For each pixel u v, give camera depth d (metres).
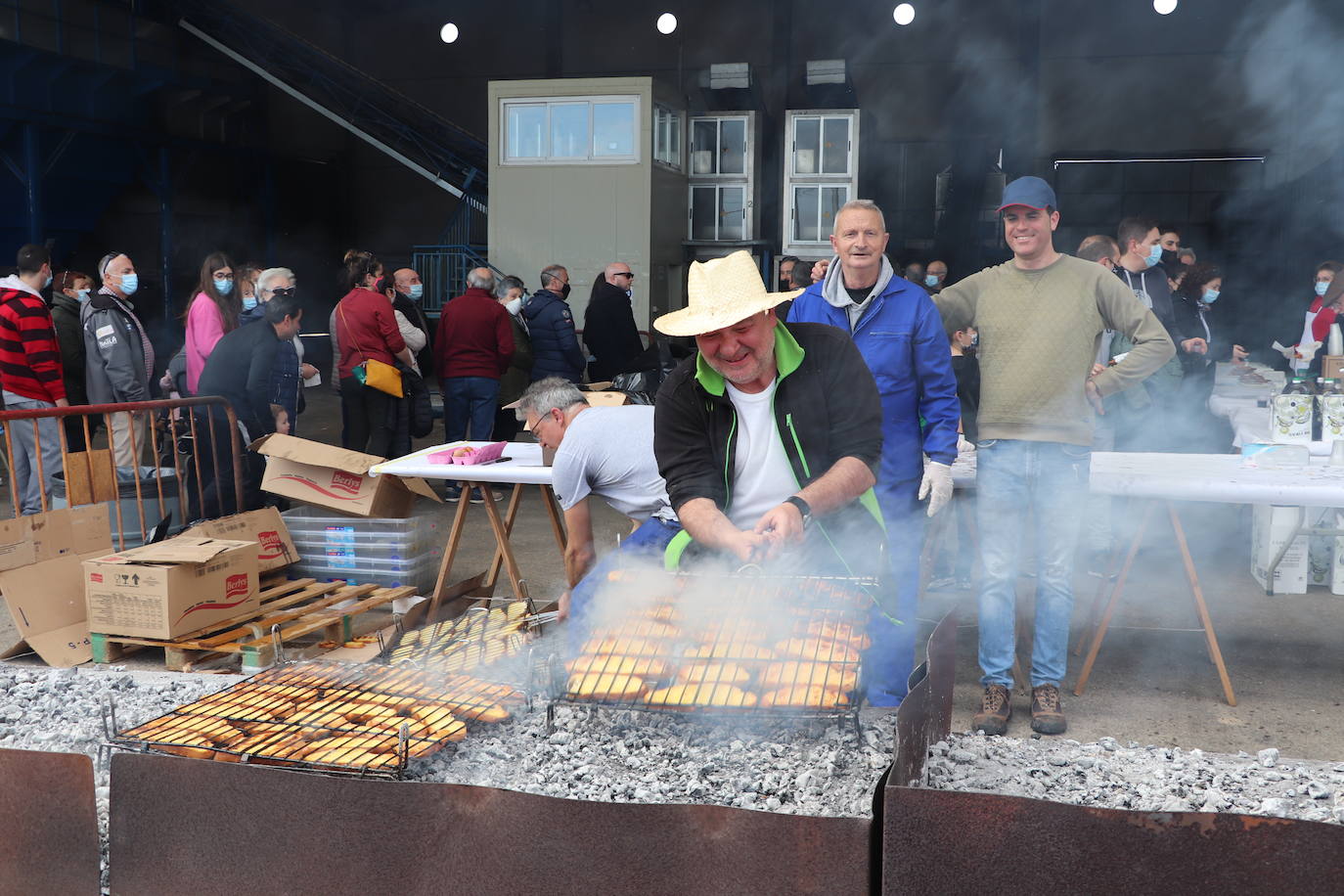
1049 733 3.38
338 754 2.47
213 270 6.16
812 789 2.43
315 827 2.14
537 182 12.52
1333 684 3.88
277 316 5.80
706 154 13.61
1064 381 3.36
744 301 2.46
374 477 4.99
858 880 1.97
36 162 14.41
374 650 4.19
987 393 3.46
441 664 3.33
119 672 3.83
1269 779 2.65
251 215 19.12
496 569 4.71
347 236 20.69
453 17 19.30
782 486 2.73
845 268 3.29
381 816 2.12
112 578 4.03
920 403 3.35
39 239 14.55
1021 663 4.11
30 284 5.84
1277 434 4.33
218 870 2.19
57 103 14.58
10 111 13.86
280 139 19.50
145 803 2.20
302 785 2.13
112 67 15.18
